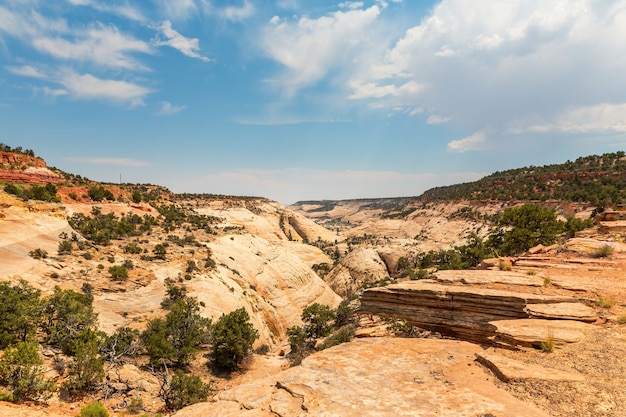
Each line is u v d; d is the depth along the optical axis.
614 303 11.91
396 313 15.24
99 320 36.31
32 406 17.77
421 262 90.06
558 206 124.88
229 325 39.62
